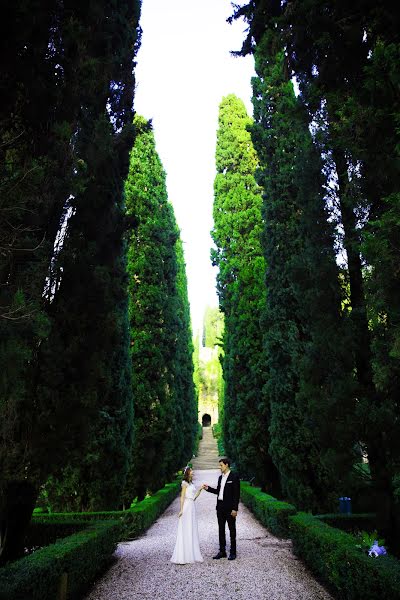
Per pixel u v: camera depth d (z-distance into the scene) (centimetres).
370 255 340
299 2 451
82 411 509
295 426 881
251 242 1549
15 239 361
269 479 1232
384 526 525
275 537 856
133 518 868
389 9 380
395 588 321
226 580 539
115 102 731
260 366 1246
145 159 1559
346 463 548
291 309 941
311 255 639
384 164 407
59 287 517
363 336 575
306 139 679
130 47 759
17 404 437
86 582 508
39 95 402
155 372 1310
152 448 1229
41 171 342
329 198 642
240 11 610
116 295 595
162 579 553
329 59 460
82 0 557
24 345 330
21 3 330
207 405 6275
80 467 881
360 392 549
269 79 1155
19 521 509
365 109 397
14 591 315
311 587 505
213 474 2747
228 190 1752
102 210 581
